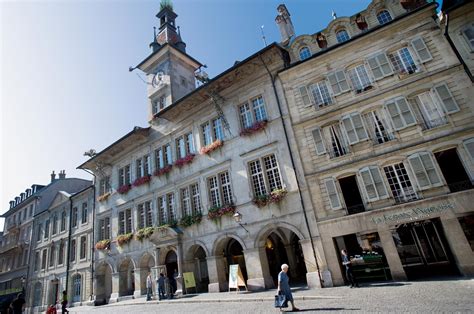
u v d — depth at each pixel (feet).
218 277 56.54
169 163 74.84
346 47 52.65
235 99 63.52
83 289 87.71
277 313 30.22
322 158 50.29
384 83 48.75
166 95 82.99
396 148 45.01
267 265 52.37
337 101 51.62
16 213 144.15
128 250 76.74
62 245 103.71
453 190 41.29
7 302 67.26
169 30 97.25
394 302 28.25
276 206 51.98
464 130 41.16
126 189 81.82
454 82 43.86
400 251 50.06
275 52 57.47
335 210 46.80
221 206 59.31
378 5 54.70
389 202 43.78
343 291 38.24
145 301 60.34
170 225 66.28
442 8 48.16
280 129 55.16
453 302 25.44
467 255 37.37
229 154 61.21
